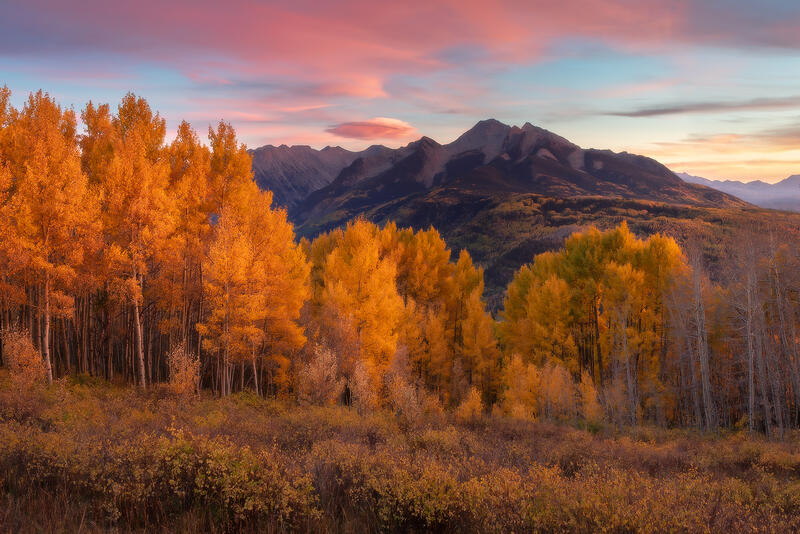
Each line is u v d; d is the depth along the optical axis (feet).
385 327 91.71
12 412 37.11
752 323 87.66
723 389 111.45
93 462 19.97
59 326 81.51
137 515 16.42
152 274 75.97
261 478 18.15
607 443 56.03
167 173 73.31
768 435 80.07
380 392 83.71
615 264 119.34
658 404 103.96
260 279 73.82
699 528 15.25
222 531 15.55
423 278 138.21
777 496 25.76
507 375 106.52
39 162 58.39
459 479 20.76
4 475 19.01
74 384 65.00
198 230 79.51
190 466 18.38
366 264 94.48
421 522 16.87
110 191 65.36
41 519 15.52
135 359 86.28
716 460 43.57
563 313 120.67
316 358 75.00
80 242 60.90
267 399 77.05
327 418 48.16
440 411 74.28
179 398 55.77
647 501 16.88
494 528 15.29
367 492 18.85
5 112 68.49
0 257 55.77
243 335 73.46
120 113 78.84
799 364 90.89
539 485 18.58
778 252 94.22
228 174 82.69
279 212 90.63
